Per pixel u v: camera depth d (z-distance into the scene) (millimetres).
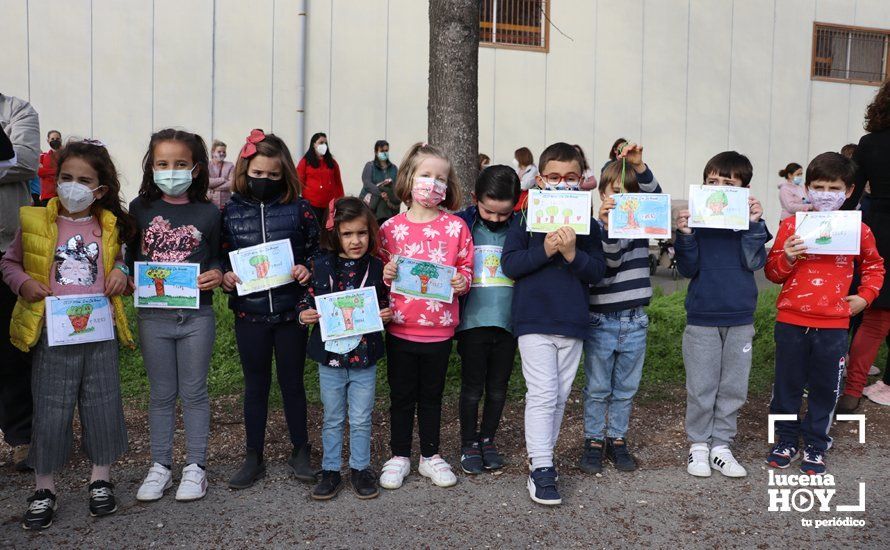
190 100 11453
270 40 11742
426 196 3629
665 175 14164
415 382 3736
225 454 4082
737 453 4184
